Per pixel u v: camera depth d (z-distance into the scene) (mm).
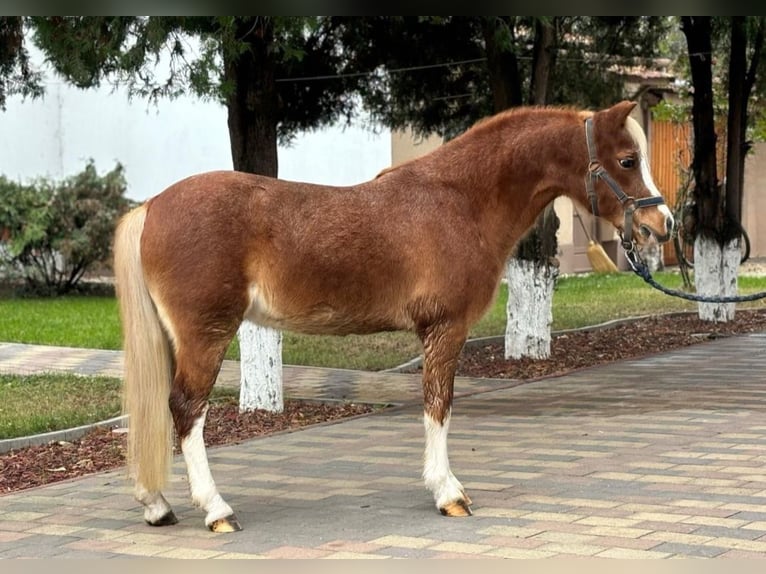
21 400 10391
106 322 16969
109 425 9188
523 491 6656
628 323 16219
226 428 9141
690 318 16688
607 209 6301
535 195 6430
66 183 21641
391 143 22234
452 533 5754
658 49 16797
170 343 6062
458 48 13039
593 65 14242
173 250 5832
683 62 19844
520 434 8500
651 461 7398
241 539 5758
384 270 6062
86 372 12406
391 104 13781
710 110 15789
